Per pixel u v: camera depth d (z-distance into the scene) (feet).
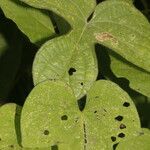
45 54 1.40
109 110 1.42
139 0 1.81
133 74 1.55
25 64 1.71
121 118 1.42
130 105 1.42
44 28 1.52
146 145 1.50
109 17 1.50
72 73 1.41
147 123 1.71
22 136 1.33
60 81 1.37
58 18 1.53
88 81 1.42
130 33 1.50
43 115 1.35
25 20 1.50
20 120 1.35
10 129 1.41
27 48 1.69
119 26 1.50
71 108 1.39
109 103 1.42
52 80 1.36
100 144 1.40
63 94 1.37
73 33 1.44
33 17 1.52
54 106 1.36
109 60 1.60
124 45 1.48
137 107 1.68
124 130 1.42
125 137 1.41
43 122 1.35
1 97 1.64
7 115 1.41
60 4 1.44
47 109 1.36
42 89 1.35
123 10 1.52
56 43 1.41
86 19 1.48
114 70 1.55
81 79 1.42
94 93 1.42
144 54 1.48
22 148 1.40
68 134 1.38
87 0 1.49
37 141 1.34
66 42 1.42
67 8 1.45
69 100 1.38
